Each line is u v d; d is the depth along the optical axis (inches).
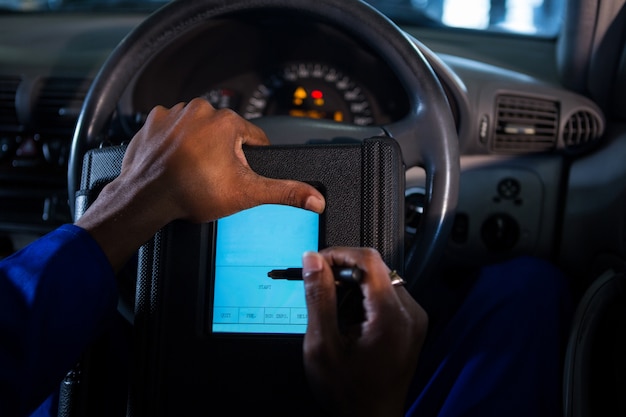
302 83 51.6
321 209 26.4
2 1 59.5
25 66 53.5
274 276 25.3
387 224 26.9
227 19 44.9
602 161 47.1
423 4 57.0
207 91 52.0
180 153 24.3
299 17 38.6
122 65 36.2
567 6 47.9
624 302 36.8
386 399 21.1
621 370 33.8
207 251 27.3
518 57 52.9
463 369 31.9
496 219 49.7
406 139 35.2
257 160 27.2
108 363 31.8
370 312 20.8
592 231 47.8
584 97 48.0
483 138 47.7
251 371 26.6
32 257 22.8
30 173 54.9
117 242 23.7
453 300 45.8
